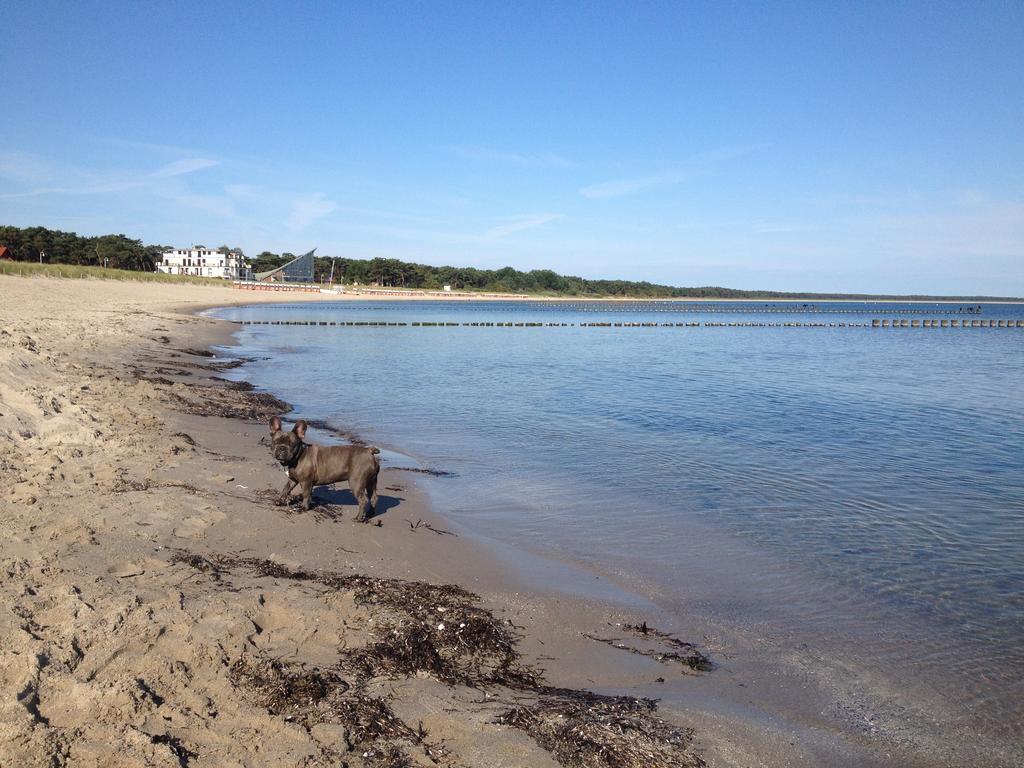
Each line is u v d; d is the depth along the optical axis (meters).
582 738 2.17
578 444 5.69
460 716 2.23
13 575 2.62
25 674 2.13
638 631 2.86
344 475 3.68
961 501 4.41
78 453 4.00
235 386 7.82
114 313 15.09
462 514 4.02
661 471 4.96
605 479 4.75
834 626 2.95
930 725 2.40
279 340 15.61
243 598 2.65
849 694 2.53
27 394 4.80
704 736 2.26
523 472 4.88
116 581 2.67
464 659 2.54
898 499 4.43
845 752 2.26
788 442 5.90
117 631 2.36
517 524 3.91
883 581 3.33
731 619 2.98
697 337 22.03
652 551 3.61
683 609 3.05
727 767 2.15
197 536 3.19
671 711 2.37
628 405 7.59
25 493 3.35
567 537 3.75
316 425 6.10
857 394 8.88
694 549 3.64
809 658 2.73
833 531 3.90
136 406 5.41
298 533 3.41
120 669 2.22
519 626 2.81
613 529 3.87
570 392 8.52
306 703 2.20
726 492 4.52
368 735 2.08
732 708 2.42
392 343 16.33
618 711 2.32
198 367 9.14
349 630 2.58
